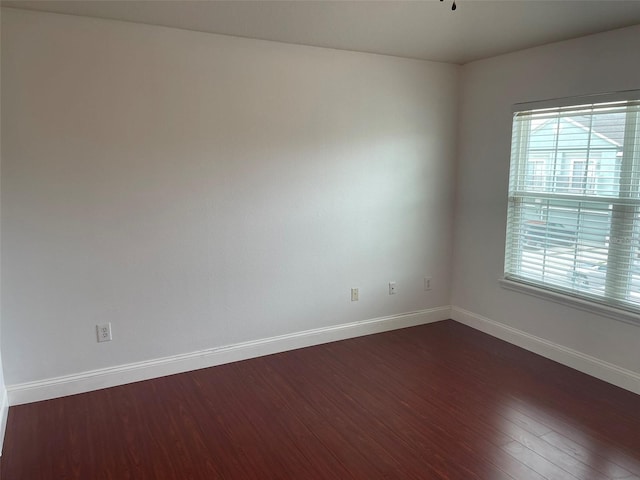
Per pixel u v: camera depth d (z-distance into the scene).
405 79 3.87
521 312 3.75
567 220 3.38
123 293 3.07
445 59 3.89
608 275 3.15
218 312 3.39
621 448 2.44
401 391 3.05
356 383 3.16
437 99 4.04
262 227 3.46
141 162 3.01
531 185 3.63
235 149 3.29
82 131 2.84
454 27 2.97
